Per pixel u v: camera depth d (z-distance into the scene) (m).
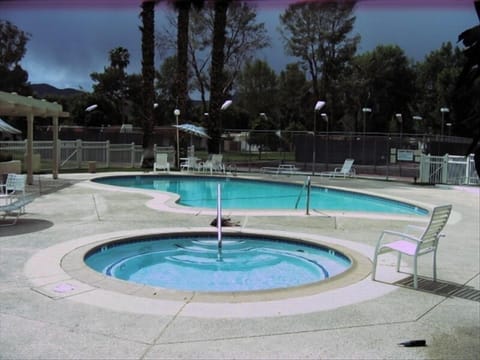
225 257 8.41
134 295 5.35
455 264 7.21
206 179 22.69
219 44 25.84
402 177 24.23
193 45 38.28
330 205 16.06
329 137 29.16
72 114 63.16
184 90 27.02
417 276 6.36
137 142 35.19
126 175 22.05
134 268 7.67
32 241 8.21
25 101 15.66
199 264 7.94
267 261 8.19
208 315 4.77
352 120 60.75
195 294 5.43
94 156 27.22
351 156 30.72
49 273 6.19
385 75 60.00
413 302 5.35
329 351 3.98
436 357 3.90
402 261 7.31
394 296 5.55
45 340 4.10
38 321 4.54
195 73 40.84
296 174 25.34
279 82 64.44
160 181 22.33
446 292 5.76
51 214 11.24
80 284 5.73
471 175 19.59
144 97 26.02
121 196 14.80
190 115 56.31
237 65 37.81
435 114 57.19
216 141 26.75
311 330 4.45
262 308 5.01
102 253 8.09
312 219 11.26
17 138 44.78
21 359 3.72
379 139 27.86
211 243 9.28
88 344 4.03
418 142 28.27
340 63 51.44
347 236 9.33
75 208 12.22
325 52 50.09
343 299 5.39
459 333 4.45
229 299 5.28
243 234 9.41
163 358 3.79
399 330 4.50
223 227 9.95
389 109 62.88
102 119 62.56
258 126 59.53
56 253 7.30
